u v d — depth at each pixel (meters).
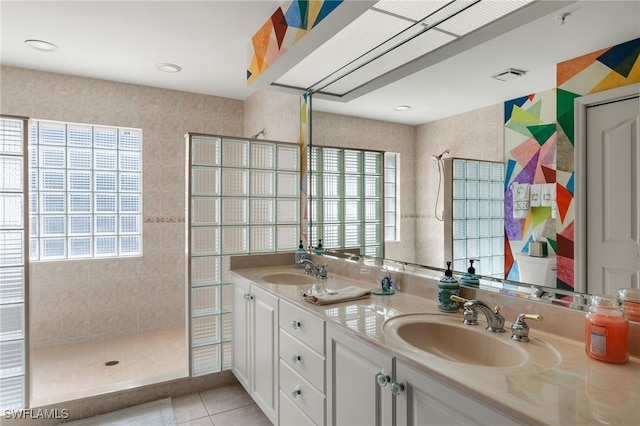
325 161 2.70
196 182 2.64
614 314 1.09
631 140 1.16
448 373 1.00
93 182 3.65
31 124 3.40
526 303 1.40
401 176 2.11
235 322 2.65
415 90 2.01
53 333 3.45
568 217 1.33
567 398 0.87
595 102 1.25
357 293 1.84
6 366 2.18
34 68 3.24
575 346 1.20
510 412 0.83
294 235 3.01
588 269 1.27
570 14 1.32
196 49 2.78
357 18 1.67
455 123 1.79
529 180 1.47
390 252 2.20
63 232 3.55
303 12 1.88
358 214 2.41
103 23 2.38
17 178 2.18
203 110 3.99
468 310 1.44
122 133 3.76
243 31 2.49
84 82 3.47
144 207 3.76
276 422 2.03
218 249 2.73
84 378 2.86
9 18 2.31
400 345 1.22
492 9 1.48
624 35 1.17
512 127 1.53
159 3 2.14
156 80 3.53
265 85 2.62
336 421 1.52
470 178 1.72
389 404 1.23
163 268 3.87
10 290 2.18
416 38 1.76
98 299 3.61
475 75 1.69
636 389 0.91
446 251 1.84
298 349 1.79
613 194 1.20
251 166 2.82
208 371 2.74
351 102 2.49
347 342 1.43
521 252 1.49
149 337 3.69
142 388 2.54
